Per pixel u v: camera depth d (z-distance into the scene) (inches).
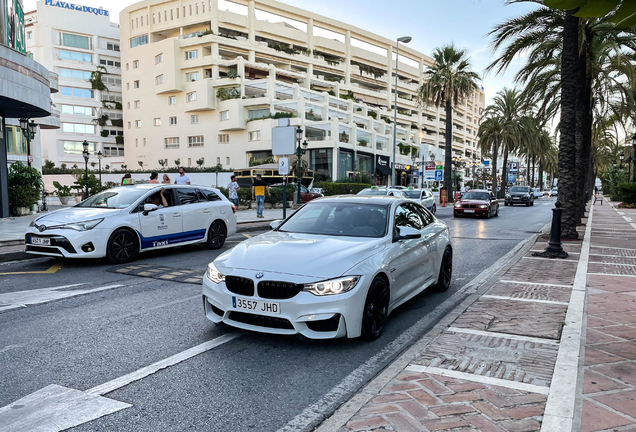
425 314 215.5
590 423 106.9
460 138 3932.1
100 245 322.3
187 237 388.2
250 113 2113.7
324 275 158.2
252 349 165.6
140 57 2359.7
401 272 197.5
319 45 2655.0
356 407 117.0
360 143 2118.6
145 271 310.3
